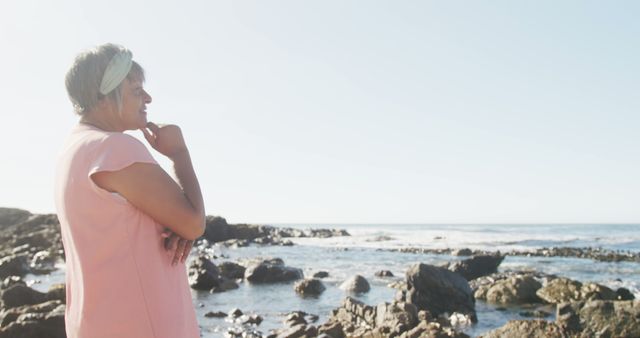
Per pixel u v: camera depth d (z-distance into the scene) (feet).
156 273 5.93
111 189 5.85
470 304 40.01
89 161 5.88
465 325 35.86
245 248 125.59
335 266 78.84
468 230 288.71
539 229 302.45
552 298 45.75
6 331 27.17
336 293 51.47
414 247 130.00
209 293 51.70
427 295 39.73
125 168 5.76
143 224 5.98
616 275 66.69
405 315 32.01
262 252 110.63
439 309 39.40
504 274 63.16
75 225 5.89
